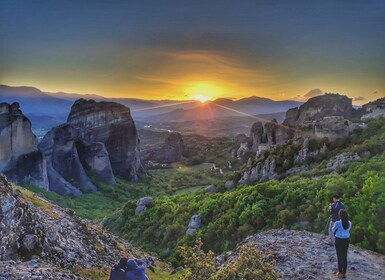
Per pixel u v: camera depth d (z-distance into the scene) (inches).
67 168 3316.9
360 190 785.6
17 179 2539.4
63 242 658.8
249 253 445.7
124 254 822.5
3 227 534.0
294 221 874.1
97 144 3718.0
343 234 462.6
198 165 5315.0
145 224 1525.6
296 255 561.6
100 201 2933.1
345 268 466.3
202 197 1592.0
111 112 4254.4
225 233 1040.8
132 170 4190.5
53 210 842.2
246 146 4948.3
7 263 487.2
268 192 1138.7
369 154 1487.5
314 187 993.5
